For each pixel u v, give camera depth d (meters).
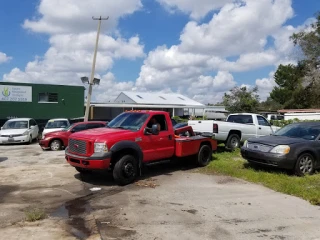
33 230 4.95
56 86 29.92
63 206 6.21
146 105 40.03
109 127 9.03
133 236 4.71
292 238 4.64
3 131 19.47
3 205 6.28
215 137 12.69
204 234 4.78
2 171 9.84
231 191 7.22
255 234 4.78
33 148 17.16
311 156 8.84
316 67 41.72
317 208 5.99
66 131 16.20
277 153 8.58
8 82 27.98
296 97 46.66
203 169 9.91
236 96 46.75
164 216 5.56
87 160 7.68
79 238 4.65
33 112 29.02
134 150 8.18
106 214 5.71
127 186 7.80
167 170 9.80
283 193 7.03
